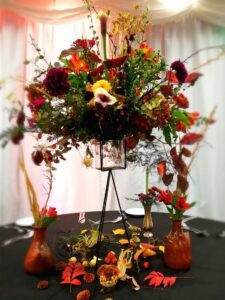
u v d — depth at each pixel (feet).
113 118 2.80
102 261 3.02
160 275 2.65
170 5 6.14
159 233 3.86
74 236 3.57
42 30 6.45
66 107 2.81
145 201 3.77
